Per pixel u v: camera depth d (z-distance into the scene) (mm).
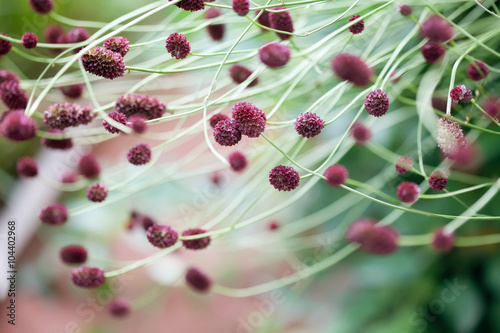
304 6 525
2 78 497
